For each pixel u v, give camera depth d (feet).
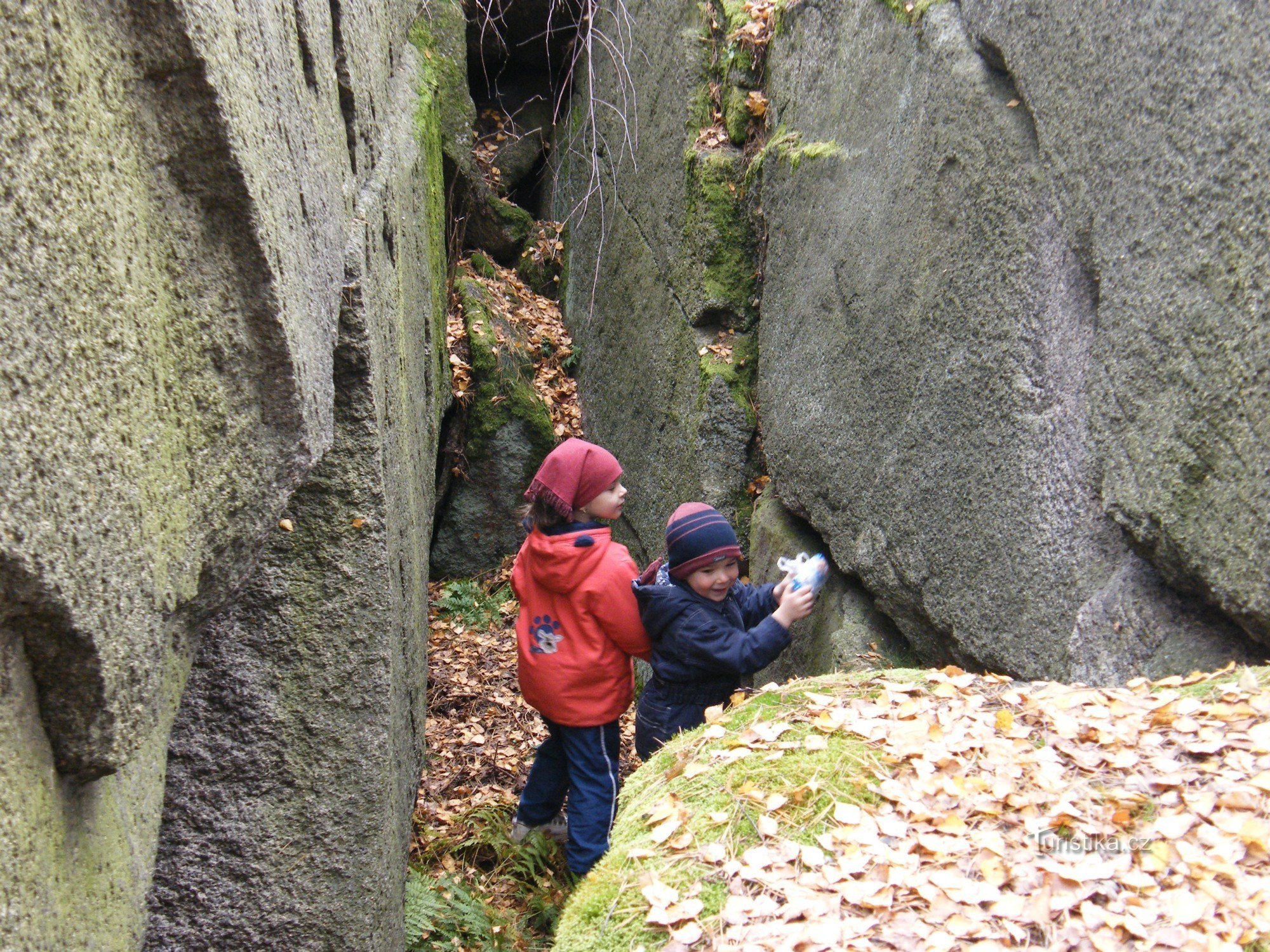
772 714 6.99
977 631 9.72
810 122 14.53
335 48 8.96
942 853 5.26
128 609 3.68
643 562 19.66
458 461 22.25
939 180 10.65
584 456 12.62
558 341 24.68
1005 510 9.32
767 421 15.57
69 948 3.44
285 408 5.38
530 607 13.00
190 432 4.46
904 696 6.93
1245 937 4.43
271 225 5.06
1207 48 7.08
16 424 2.91
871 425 12.01
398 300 12.35
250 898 7.95
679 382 17.87
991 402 9.59
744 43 17.01
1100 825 5.31
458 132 23.91
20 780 3.19
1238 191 6.79
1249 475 6.66
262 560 8.18
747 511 16.40
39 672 3.33
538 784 13.80
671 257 18.42
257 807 8.02
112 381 3.58
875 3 12.46
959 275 10.17
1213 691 6.38
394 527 10.09
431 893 12.09
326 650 8.28
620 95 21.72
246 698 8.05
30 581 3.00
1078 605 8.39
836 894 5.09
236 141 4.42
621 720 17.35
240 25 4.84
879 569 11.67
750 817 5.82
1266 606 6.53
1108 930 4.60
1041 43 8.95
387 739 8.51
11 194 2.91
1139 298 7.69
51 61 3.20
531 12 25.52
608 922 5.36
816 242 13.85
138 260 3.92
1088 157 8.33
